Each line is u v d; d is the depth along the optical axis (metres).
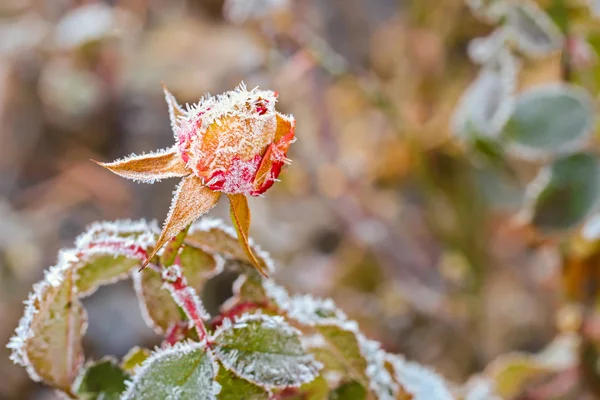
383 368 0.40
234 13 0.69
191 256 0.40
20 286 0.92
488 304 0.86
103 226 0.38
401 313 0.86
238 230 0.36
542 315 0.86
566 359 0.63
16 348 0.37
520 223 0.59
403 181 0.91
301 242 0.93
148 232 0.38
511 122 0.57
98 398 0.39
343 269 0.89
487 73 0.60
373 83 0.79
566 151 0.56
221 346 0.36
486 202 0.84
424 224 0.90
